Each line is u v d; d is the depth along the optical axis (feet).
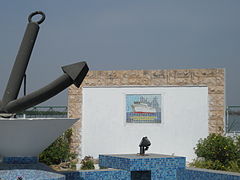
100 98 71.46
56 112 75.51
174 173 47.65
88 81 71.97
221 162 61.57
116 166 48.16
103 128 71.10
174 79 69.56
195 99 68.90
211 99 68.54
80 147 71.51
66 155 69.21
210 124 68.44
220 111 68.28
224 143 61.36
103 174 46.11
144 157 47.03
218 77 68.44
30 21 39.14
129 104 70.54
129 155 49.83
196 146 68.18
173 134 69.10
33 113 75.87
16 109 35.96
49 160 68.49
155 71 70.13
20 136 36.50
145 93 70.13
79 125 71.77
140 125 69.97
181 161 48.03
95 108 71.51
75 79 33.86
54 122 36.47
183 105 69.10
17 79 37.70
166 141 69.21
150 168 46.37
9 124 34.81
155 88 69.82
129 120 70.44
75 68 33.63
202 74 68.90
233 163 59.00
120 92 70.90
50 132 37.27
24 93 40.40
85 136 71.46
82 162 68.18
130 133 70.23
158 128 69.41
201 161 63.26
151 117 69.77
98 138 71.15
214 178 43.19
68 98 72.49
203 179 44.34
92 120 71.46
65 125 37.50
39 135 37.04
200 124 68.64
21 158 39.60
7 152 38.60
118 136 70.59
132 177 46.98
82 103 71.92
